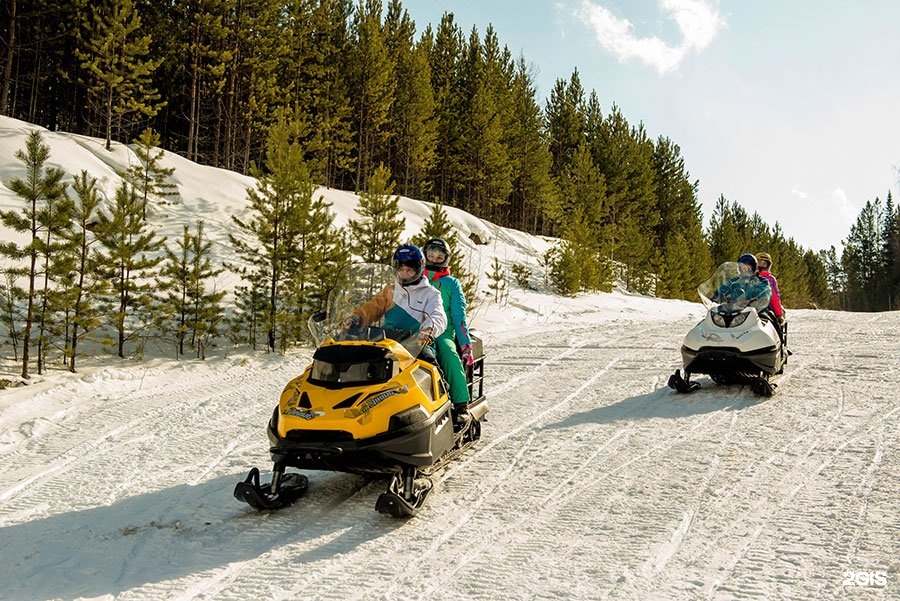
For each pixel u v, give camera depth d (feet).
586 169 145.38
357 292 17.72
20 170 64.08
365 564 12.75
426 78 140.36
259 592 11.73
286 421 14.99
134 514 15.98
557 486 17.03
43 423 25.98
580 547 13.21
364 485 17.46
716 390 28.07
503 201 159.53
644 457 19.20
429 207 118.52
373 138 139.85
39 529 15.33
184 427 24.89
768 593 11.03
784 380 29.89
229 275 58.85
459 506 15.83
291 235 45.57
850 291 335.26
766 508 14.89
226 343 45.78
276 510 15.81
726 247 197.06
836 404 24.66
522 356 40.09
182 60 112.98
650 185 179.93
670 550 12.91
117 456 21.39
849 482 16.24
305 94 117.91
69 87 127.34
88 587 12.19
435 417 15.87
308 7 124.06
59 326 37.45
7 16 108.47
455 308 19.01
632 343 44.62
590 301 93.50
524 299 82.69
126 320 44.55
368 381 15.42
